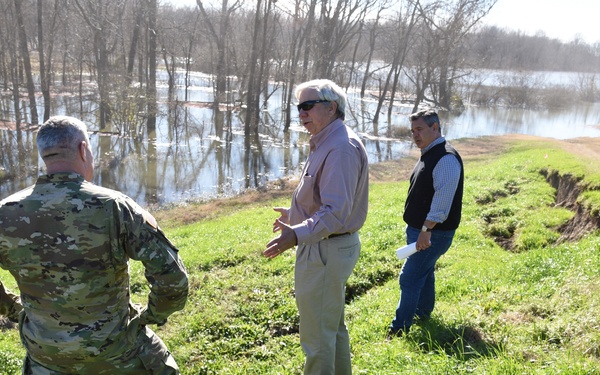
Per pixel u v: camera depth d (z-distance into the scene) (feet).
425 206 14.58
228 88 152.76
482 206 38.91
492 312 16.16
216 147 97.09
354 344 15.53
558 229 32.35
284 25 174.29
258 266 26.71
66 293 7.56
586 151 66.08
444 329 15.02
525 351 12.82
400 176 75.61
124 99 100.07
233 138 106.32
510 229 33.42
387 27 187.42
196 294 22.86
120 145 93.81
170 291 7.97
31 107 103.35
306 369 11.32
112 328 7.91
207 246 32.68
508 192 44.04
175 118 103.86
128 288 8.36
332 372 11.19
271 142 104.88
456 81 228.63
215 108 131.34
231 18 164.76
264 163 86.99
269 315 19.88
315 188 10.66
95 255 7.60
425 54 211.41
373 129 129.70
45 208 7.57
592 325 13.33
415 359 13.34
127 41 159.22
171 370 8.82
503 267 21.79
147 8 123.75
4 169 70.85
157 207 61.16
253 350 17.49
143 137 101.45
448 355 13.28
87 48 132.36
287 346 17.48
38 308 7.72
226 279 24.86
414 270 15.01
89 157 8.30
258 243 31.71
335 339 11.23
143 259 7.82
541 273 19.45
